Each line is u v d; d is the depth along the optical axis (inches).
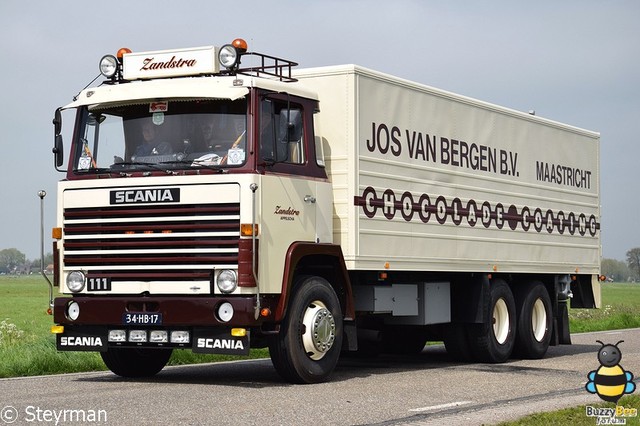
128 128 535.8
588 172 869.8
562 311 822.5
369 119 586.2
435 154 650.8
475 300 700.7
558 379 575.2
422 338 737.0
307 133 552.1
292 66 561.3
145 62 553.0
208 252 506.6
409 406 450.0
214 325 509.7
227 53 535.8
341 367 668.1
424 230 634.8
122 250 523.2
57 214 541.0
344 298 568.4
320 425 392.5
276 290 518.0
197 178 510.0
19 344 783.1
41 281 7303.2
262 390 503.8
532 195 773.9
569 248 829.2
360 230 573.0
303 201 540.7
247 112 515.5
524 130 767.7
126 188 523.2
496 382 556.7
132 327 527.8
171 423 392.5
